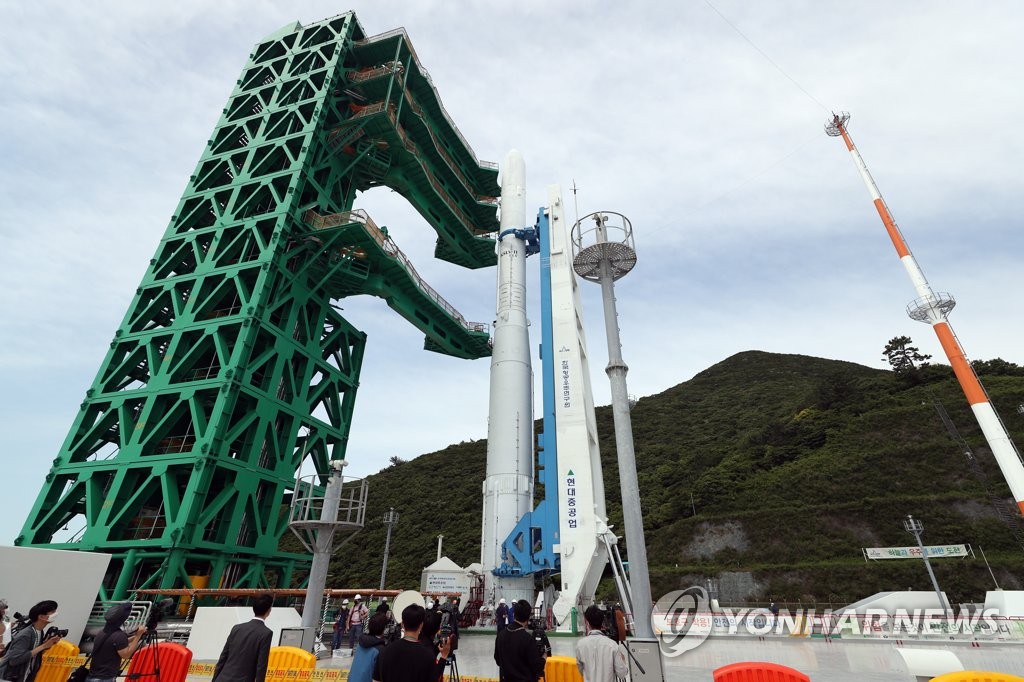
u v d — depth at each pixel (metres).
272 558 29.28
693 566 51.41
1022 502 20.83
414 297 38.66
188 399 27.22
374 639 6.92
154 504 28.30
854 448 60.22
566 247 29.52
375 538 73.81
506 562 24.95
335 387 37.03
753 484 60.97
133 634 7.68
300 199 35.12
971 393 23.22
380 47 40.03
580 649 6.17
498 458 28.97
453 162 46.78
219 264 32.72
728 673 6.57
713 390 114.81
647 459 84.69
